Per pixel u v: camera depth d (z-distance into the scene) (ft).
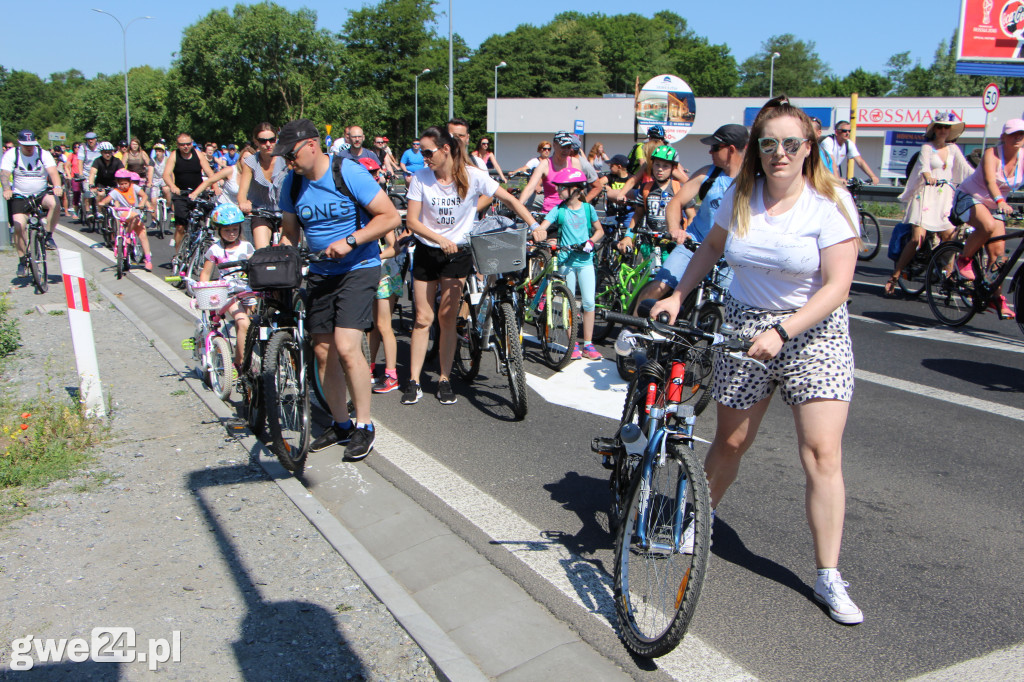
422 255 19.27
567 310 22.62
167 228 56.08
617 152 194.08
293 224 16.08
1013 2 75.15
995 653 9.87
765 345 9.43
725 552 12.46
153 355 24.21
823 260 10.04
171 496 14.35
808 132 9.83
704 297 18.85
